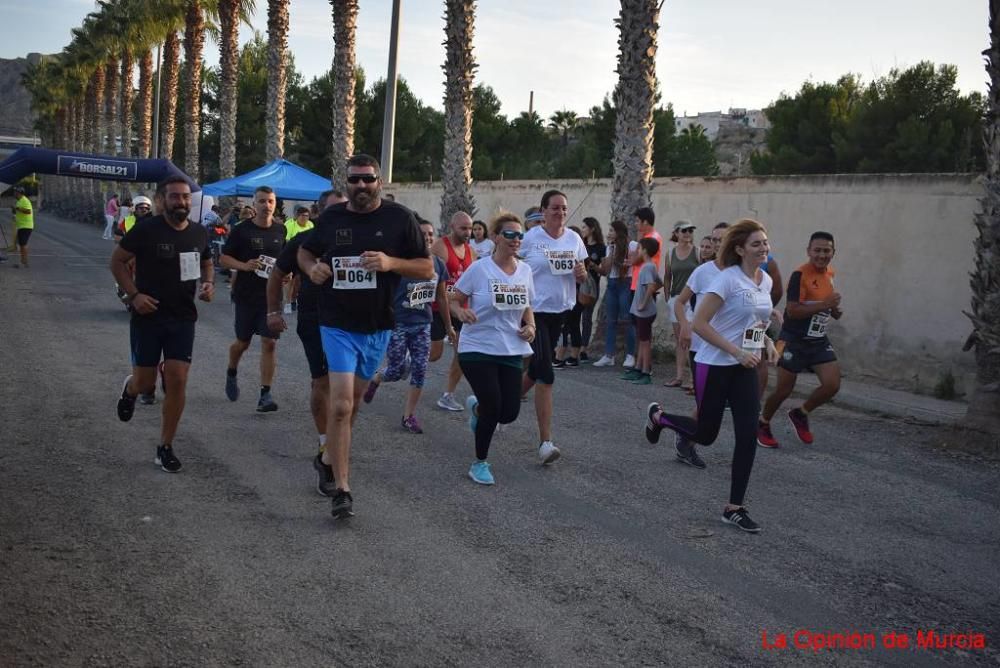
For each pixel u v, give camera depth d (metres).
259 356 10.98
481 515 5.47
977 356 7.91
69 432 6.94
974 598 4.56
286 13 26.97
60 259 25.42
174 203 5.87
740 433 5.46
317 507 5.47
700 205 12.95
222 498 5.55
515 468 6.59
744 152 54.09
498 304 5.97
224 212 30.97
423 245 5.43
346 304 5.23
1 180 21.86
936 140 22.53
